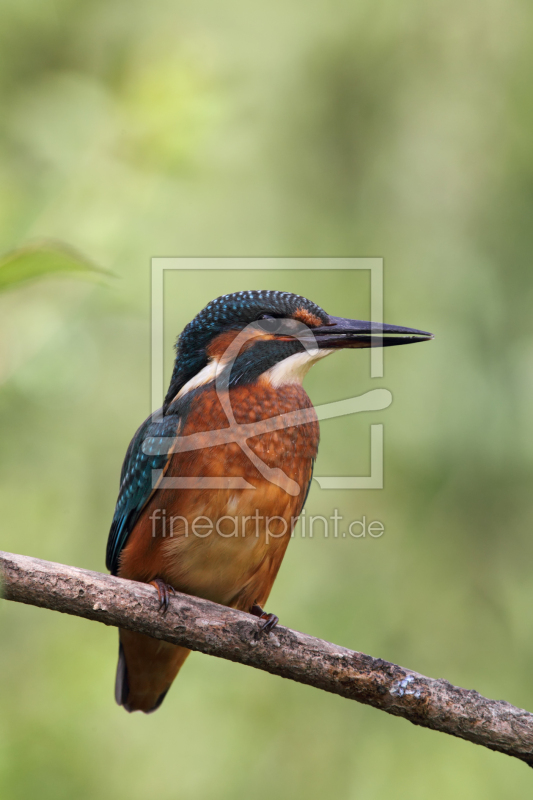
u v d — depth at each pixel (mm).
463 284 11188
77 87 9398
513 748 5746
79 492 11234
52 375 9586
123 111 9156
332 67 12578
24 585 5898
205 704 11531
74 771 10734
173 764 11078
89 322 10344
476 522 11109
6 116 10086
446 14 12352
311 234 11836
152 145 9125
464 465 10820
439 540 11141
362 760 10906
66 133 9219
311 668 6047
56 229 8898
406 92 12422
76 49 12102
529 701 10570
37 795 10453
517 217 11633
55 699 11125
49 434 10852
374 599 10953
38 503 11086
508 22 12203
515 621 10914
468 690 5891
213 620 6137
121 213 9062
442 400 10750
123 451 11328
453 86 12312
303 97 12430
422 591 11055
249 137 10773
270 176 11938
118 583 6109
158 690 8492
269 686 11664
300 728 11352
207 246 11406
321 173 12203
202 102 9203
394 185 12086
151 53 9906
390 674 5953
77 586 5988
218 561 7285
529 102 11906
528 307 11195
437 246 11586
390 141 12344
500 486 10953
